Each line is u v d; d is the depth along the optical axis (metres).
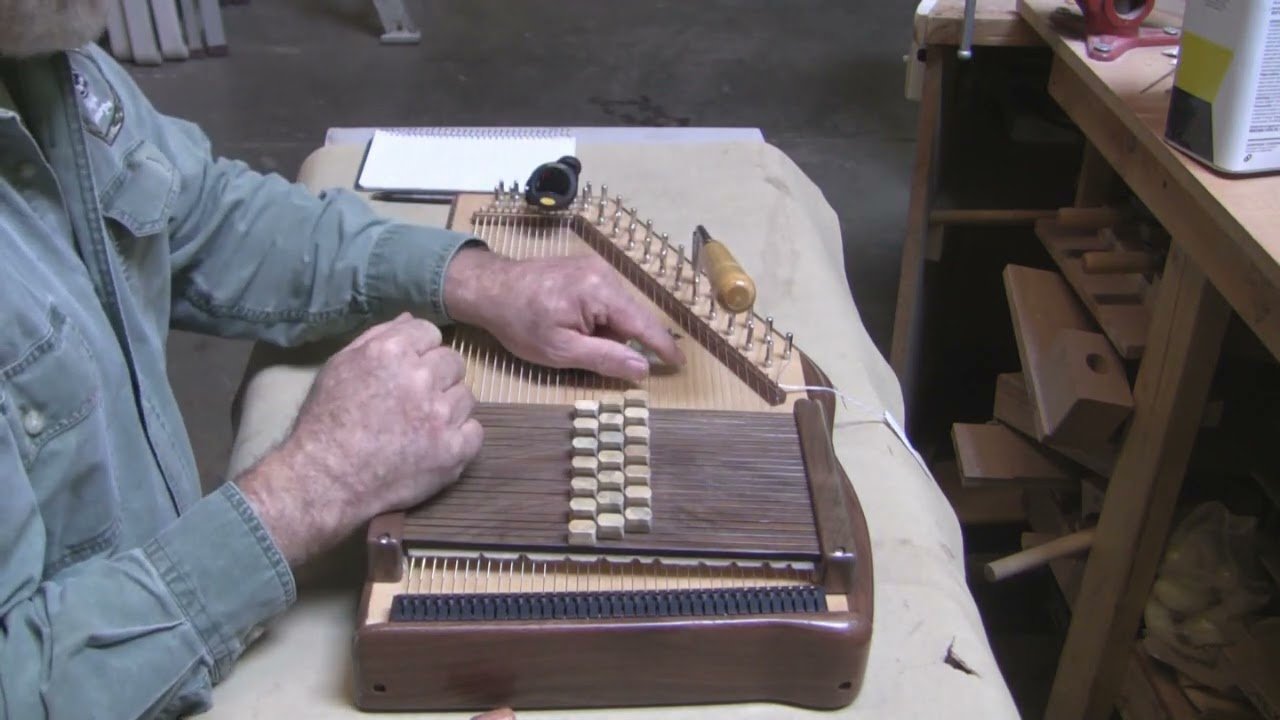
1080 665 1.59
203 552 0.78
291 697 0.82
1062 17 1.43
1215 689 1.45
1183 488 1.58
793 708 0.82
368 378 0.86
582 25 3.99
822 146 3.30
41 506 0.79
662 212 1.39
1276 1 0.95
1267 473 1.48
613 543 0.83
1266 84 0.99
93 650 0.73
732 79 3.64
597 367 1.01
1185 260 1.25
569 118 3.42
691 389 1.01
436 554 0.83
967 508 1.94
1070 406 1.41
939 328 2.05
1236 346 1.44
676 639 0.79
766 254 1.32
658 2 4.16
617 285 1.06
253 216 1.13
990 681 0.84
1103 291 1.53
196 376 2.60
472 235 1.15
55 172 0.89
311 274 1.12
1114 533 1.47
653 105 3.50
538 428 0.94
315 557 0.84
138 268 0.98
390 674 0.79
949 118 1.84
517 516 0.85
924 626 0.88
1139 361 1.51
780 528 0.84
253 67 3.65
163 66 3.64
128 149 0.96
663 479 0.88
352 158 1.50
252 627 0.81
